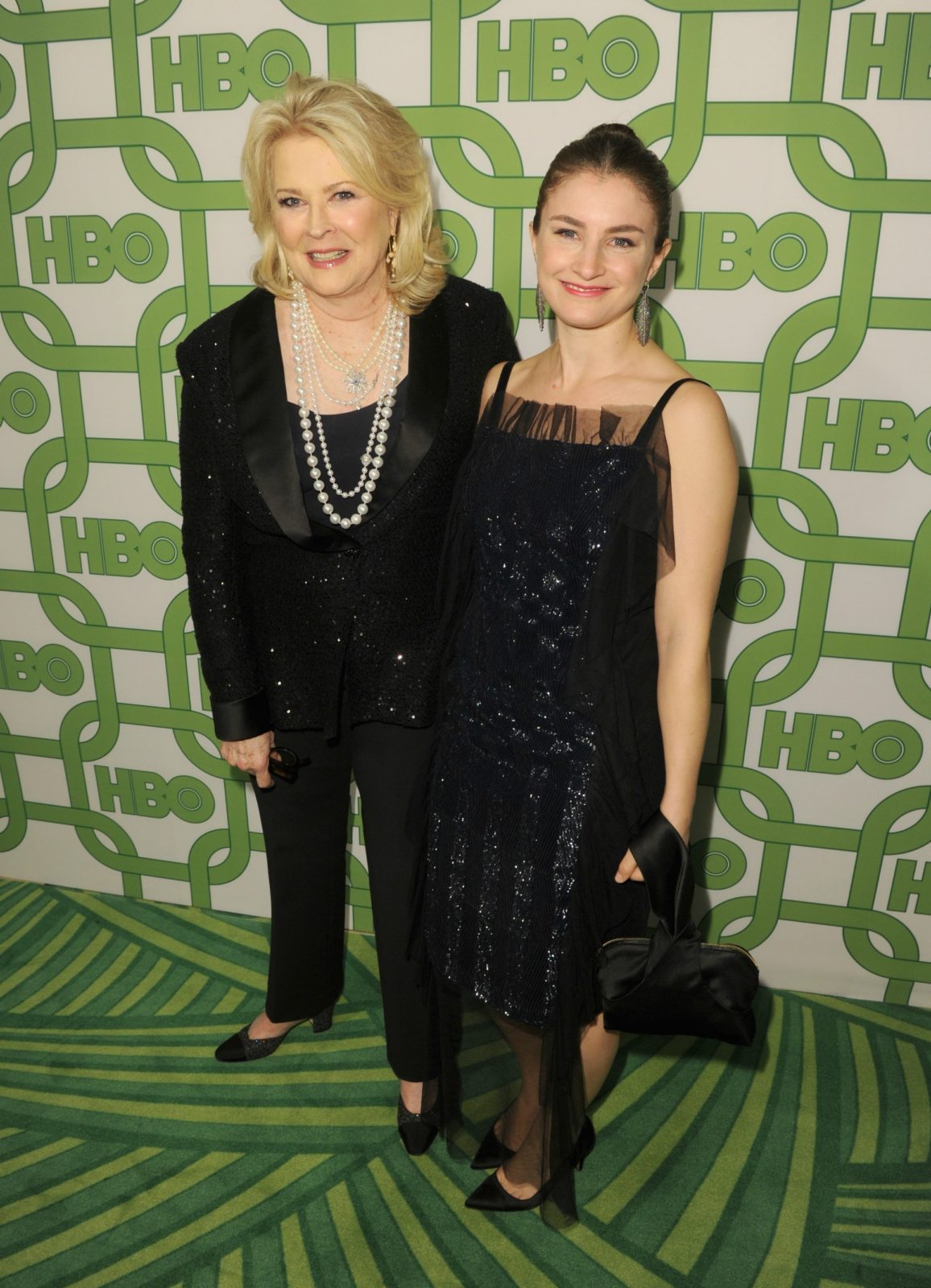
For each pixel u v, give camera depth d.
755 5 1.98
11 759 3.03
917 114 1.99
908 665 2.36
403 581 1.89
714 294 2.18
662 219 1.58
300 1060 2.41
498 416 1.75
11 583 2.84
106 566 2.75
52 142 2.40
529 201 2.21
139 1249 1.91
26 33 2.33
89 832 3.03
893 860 2.51
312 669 1.97
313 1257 1.90
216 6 2.21
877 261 2.10
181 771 2.88
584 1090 1.85
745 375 2.23
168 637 2.76
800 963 2.65
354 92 1.67
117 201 2.41
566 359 1.67
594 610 1.58
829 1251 1.90
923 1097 2.29
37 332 2.57
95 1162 2.12
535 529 1.62
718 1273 1.86
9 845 3.12
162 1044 2.46
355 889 2.84
